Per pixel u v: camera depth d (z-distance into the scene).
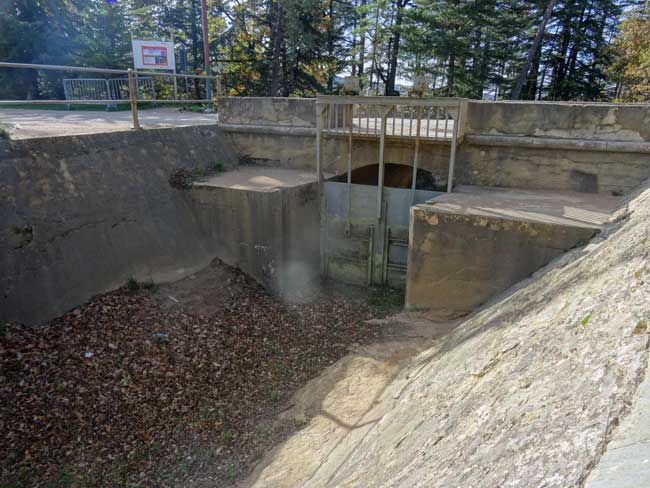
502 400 2.91
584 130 8.02
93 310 6.62
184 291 7.87
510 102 8.37
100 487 4.45
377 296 9.18
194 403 5.68
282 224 8.66
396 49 24.28
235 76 27.52
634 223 5.11
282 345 7.14
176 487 4.51
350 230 9.75
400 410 4.36
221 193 8.73
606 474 1.58
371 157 9.62
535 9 25.86
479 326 5.25
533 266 6.27
